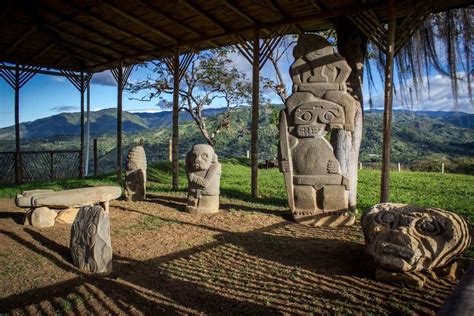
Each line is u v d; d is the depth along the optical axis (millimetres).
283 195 11539
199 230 7406
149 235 7004
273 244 6469
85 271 5207
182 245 6383
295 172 8320
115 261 5594
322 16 8977
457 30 8625
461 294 1813
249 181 14750
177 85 12320
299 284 4672
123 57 14367
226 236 6969
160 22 10297
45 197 7676
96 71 16672
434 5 7789
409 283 4492
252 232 7293
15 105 14742
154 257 5766
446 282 4574
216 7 9102
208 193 8852
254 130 10680
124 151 36281
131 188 10461
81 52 14117
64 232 7289
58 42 12547
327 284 4652
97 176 16469
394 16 7684
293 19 9477
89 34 11750
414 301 4109
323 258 5676
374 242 4844
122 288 4613
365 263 5328
